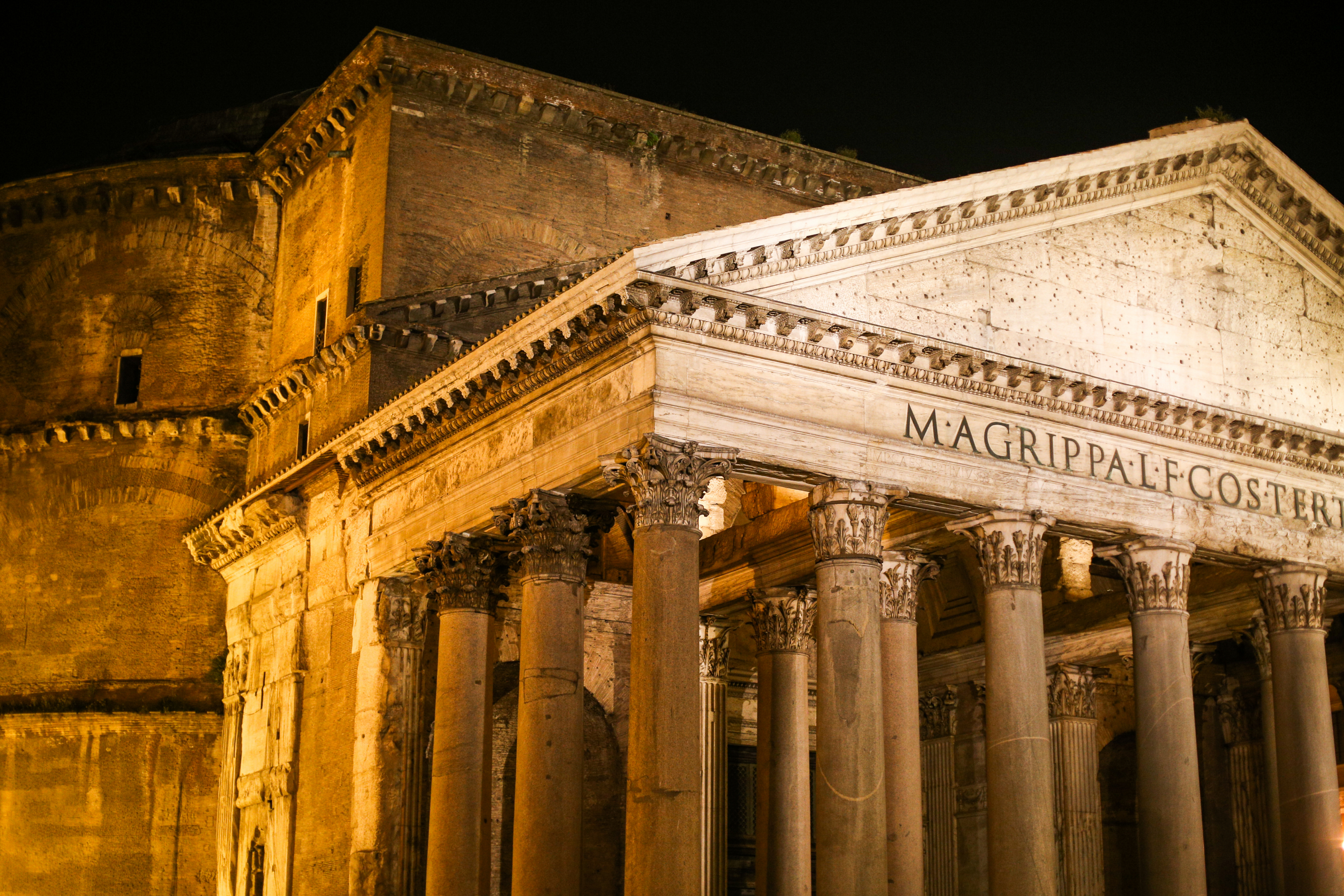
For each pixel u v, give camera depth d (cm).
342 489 2895
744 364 2145
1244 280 2666
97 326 3631
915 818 2419
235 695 3200
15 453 3581
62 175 3666
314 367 3088
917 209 2278
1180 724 2395
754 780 3331
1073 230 2491
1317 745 2556
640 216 3397
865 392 2236
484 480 2472
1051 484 2367
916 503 2283
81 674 3422
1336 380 2730
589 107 3334
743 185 3553
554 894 2225
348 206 3269
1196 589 3006
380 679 2695
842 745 2125
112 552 3475
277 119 3972
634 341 2114
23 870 3322
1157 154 2522
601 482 2256
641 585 2056
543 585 2314
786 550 2764
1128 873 3331
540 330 2258
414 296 2934
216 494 3444
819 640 2186
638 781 2005
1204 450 2548
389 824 2641
